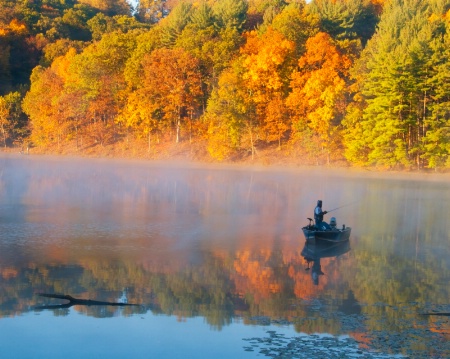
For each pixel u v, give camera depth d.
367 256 24.20
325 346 13.52
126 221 32.81
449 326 14.98
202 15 104.75
